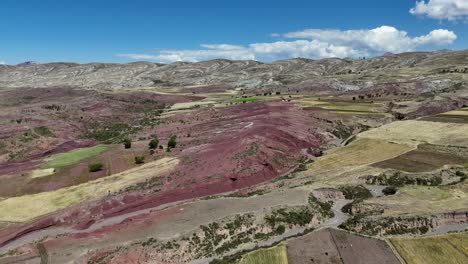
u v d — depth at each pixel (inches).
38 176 3336.6
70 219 2486.5
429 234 2038.6
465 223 2145.7
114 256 1828.2
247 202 2361.0
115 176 3250.5
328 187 2618.1
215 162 3319.4
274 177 3198.8
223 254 1905.8
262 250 1898.4
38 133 4694.9
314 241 1984.5
